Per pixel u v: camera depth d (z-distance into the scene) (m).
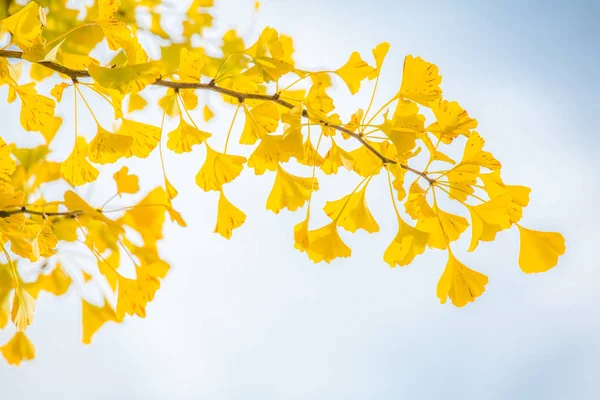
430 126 1.45
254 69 1.48
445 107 1.44
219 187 1.48
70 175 1.50
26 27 1.38
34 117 1.45
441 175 1.46
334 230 1.48
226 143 1.47
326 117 1.44
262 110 1.48
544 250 1.51
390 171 1.46
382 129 1.44
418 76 1.44
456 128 1.44
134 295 1.46
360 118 1.47
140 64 1.40
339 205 1.50
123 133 1.49
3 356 1.57
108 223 1.40
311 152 1.46
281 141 1.41
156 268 1.47
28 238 1.42
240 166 1.47
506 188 1.46
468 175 1.45
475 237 1.47
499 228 1.46
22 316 1.43
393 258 1.47
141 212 1.47
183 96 1.46
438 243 1.49
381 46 1.47
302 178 1.48
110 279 1.49
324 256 1.47
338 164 1.47
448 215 1.48
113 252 1.49
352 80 1.48
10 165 1.41
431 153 1.45
